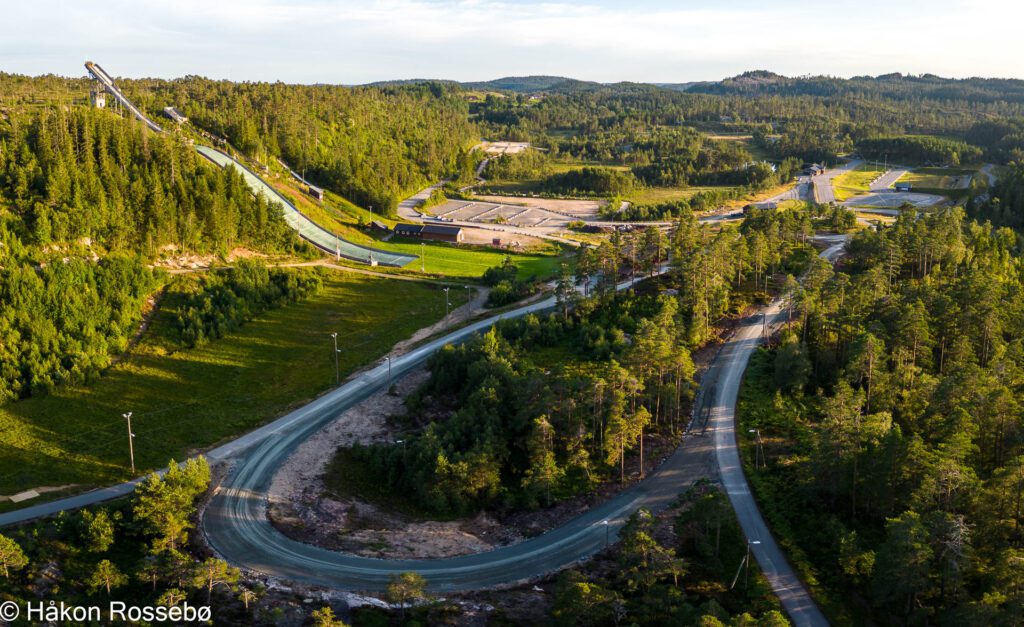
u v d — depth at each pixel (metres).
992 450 93.44
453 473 103.31
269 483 107.75
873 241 168.88
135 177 186.88
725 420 117.06
